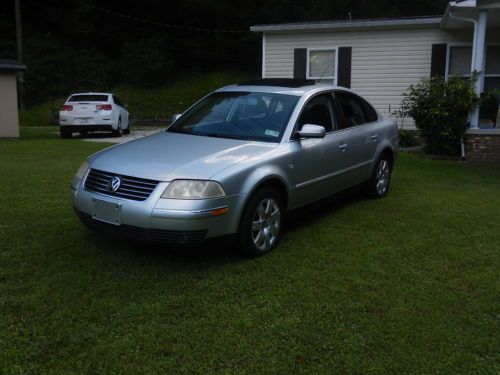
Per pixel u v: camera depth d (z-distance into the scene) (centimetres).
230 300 370
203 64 4031
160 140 505
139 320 338
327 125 572
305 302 370
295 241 504
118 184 422
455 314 356
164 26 4106
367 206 650
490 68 1313
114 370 286
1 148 1173
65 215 566
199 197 404
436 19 1295
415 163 1020
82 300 363
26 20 3984
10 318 336
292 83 592
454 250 484
